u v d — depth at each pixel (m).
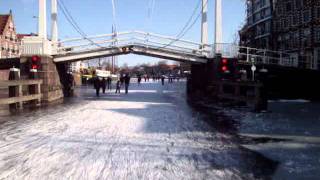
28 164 7.48
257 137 10.66
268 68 27.77
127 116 15.68
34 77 23.12
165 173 6.96
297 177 6.74
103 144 9.53
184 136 10.80
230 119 14.74
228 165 7.58
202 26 30.59
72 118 14.88
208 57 29.03
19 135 10.78
